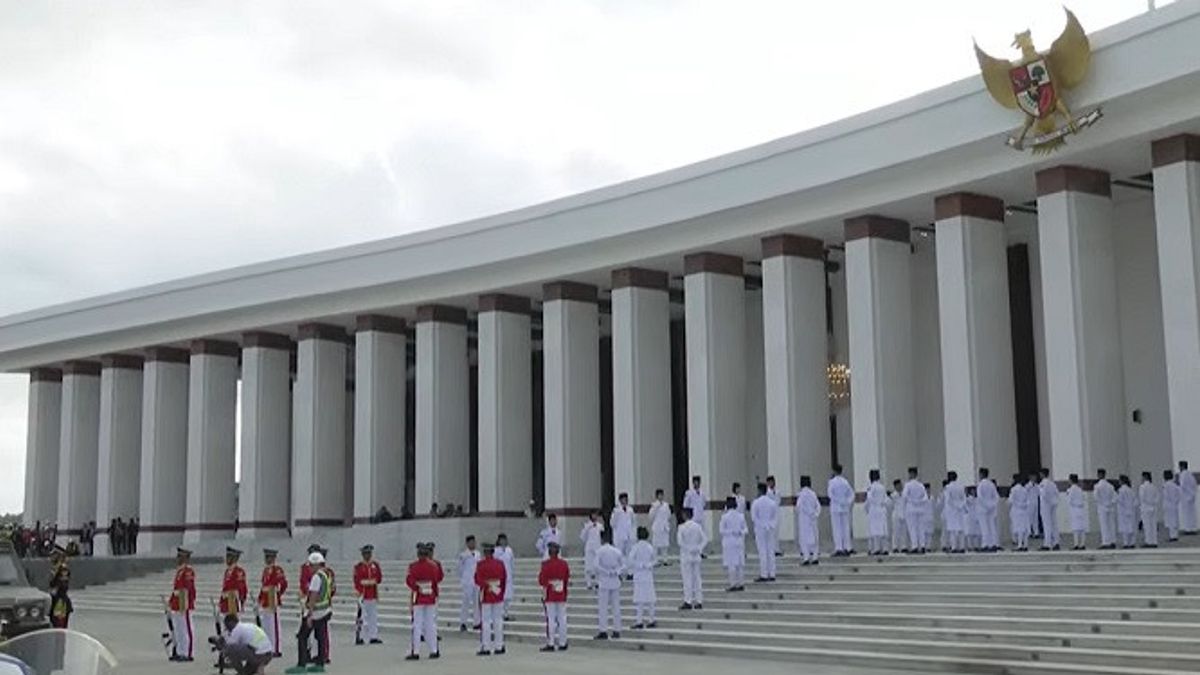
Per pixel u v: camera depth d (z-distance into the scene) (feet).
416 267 136.15
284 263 147.33
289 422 161.79
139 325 160.15
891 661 61.57
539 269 129.29
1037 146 91.50
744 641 70.59
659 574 90.74
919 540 86.69
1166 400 103.14
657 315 124.77
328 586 67.05
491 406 133.18
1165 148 89.66
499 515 131.34
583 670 62.85
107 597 128.57
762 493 84.43
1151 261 105.19
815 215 108.27
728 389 117.60
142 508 160.45
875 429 104.12
